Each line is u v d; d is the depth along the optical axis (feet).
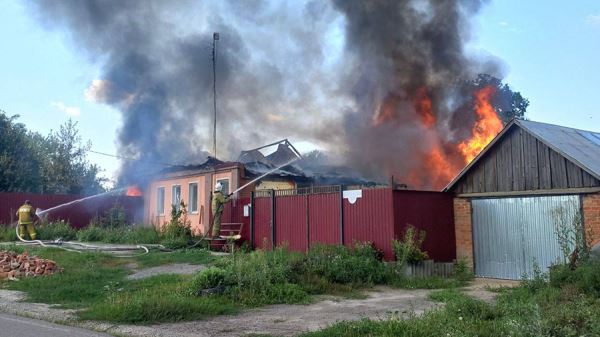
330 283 41.75
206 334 25.46
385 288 43.37
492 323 23.49
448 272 50.31
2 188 115.44
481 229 52.75
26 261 46.24
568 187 45.73
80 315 29.50
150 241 69.87
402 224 50.39
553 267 37.60
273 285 37.22
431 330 22.81
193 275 42.45
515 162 50.21
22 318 29.96
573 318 22.31
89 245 66.33
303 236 58.59
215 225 67.51
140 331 25.98
